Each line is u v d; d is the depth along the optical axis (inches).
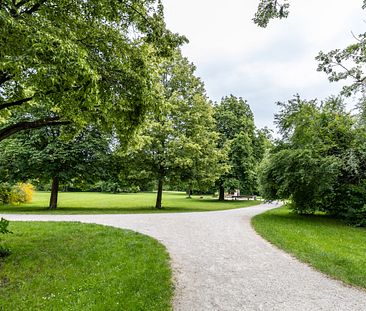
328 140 657.6
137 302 196.4
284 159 639.1
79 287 223.1
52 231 414.9
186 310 191.8
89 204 1050.1
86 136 832.3
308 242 403.2
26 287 224.5
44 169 804.6
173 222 560.4
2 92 337.4
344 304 208.5
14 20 182.1
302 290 233.1
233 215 729.0
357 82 565.3
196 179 904.9
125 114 314.7
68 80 199.5
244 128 1439.5
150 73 305.9
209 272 271.6
